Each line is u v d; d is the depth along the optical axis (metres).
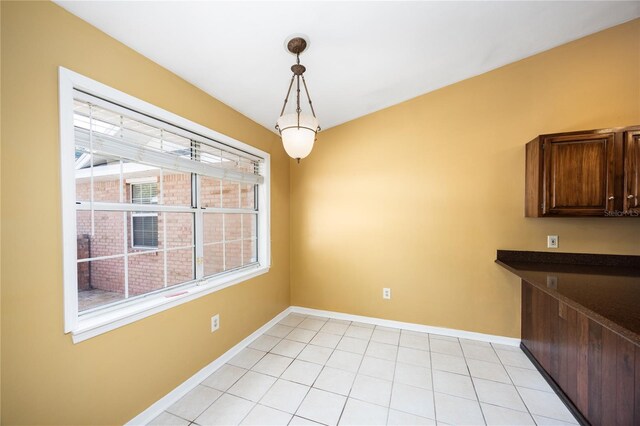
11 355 1.10
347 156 3.12
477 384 1.98
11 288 1.10
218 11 1.39
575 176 1.99
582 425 1.58
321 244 3.27
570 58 2.25
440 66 2.30
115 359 1.48
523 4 1.70
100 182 2.96
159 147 1.84
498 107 2.50
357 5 1.49
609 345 1.42
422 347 2.51
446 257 2.72
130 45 1.55
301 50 1.78
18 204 1.11
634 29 2.09
